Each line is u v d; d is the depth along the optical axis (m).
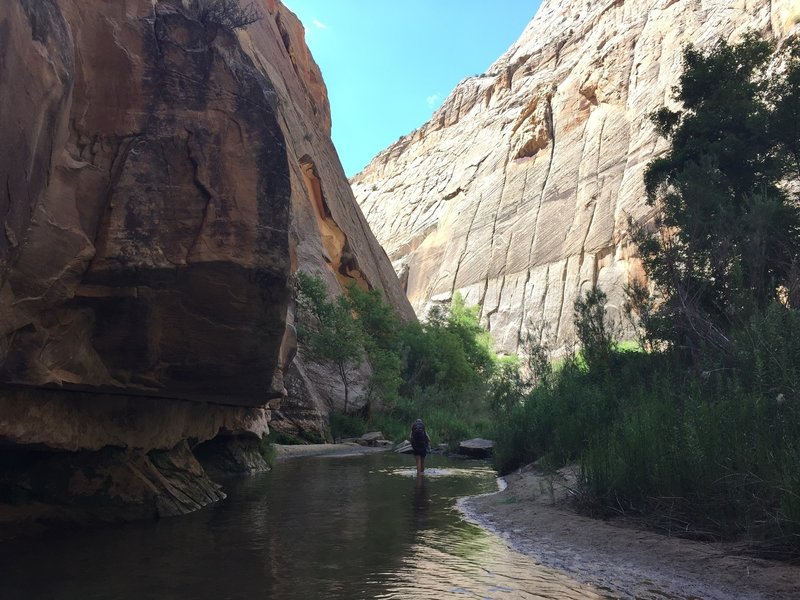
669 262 12.96
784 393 7.05
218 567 5.53
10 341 6.29
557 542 6.73
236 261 7.68
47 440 7.26
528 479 11.53
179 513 8.46
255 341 8.34
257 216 7.92
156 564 5.61
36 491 7.64
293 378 27.98
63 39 5.93
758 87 19.72
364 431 32.19
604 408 10.98
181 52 7.82
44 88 5.55
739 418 7.04
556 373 14.79
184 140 7.59
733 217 13.42
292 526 7.61
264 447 17.03
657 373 10.33
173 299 7.56
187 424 10.30
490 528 7.63
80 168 6.88
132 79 7.40
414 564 5.72
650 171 20.62
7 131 5.02
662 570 5.49
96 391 7.65
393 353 36.25
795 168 17.70
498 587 5.01
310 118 51.03
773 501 6.16
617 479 7.98
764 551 5.74
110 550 6.15
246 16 8.63
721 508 6.67
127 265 7.09
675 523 6.93
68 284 6.78
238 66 8.32
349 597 4.67
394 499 10.19
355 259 46.84
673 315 11.81
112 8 7.42
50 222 6.42
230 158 7.86
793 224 14.37
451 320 53.28
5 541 6.44
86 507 7.77
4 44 4.85
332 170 52.09
